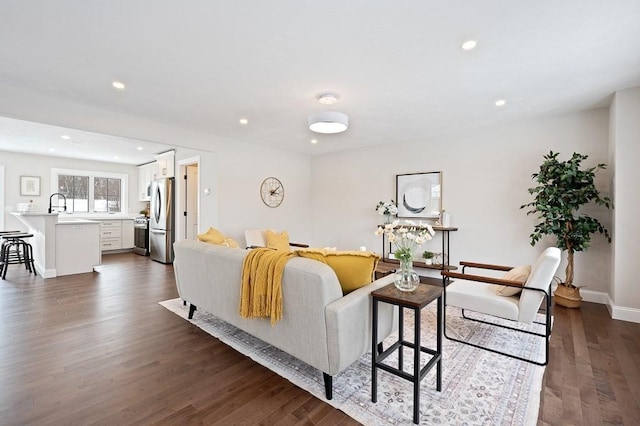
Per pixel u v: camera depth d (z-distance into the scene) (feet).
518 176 13.56
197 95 10.37
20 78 9.05
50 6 5.78
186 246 9.71
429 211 16.16
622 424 5.23
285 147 19.26
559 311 10.89
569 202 11.02
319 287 5.93
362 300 6.31
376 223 18.51
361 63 8.11
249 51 7.52
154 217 20.67
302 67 8.34
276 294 6.56
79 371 6.81
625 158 9.96
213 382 6.45
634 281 9.92
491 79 9.11
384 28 6.54
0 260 17.06
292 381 6.52
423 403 5.79
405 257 6.51
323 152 20.77
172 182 19.95
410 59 7.89
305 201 21.50
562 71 8.57
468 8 5.86
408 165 17.06
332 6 5.82
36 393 5.98
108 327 9.27
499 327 9.48
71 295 12.53
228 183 16.87
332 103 11.03
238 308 7.91
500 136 13.99
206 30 6.63
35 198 21.56
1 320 9.76
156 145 18.42
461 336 8.85
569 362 7.32
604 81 9.29
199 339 8.49
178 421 5.28
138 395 5.98
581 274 12.26
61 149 19.85
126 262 20.01
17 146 18.83
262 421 5.31
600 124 11.79
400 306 6.26
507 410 5.59
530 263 13.37
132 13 6.03
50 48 7.36
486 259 14.44
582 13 6.00
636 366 7.13
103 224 23.48
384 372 6.95
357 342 6.20
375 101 10.93
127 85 9.54
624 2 5.67
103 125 11.89
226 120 13.26
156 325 9.45
